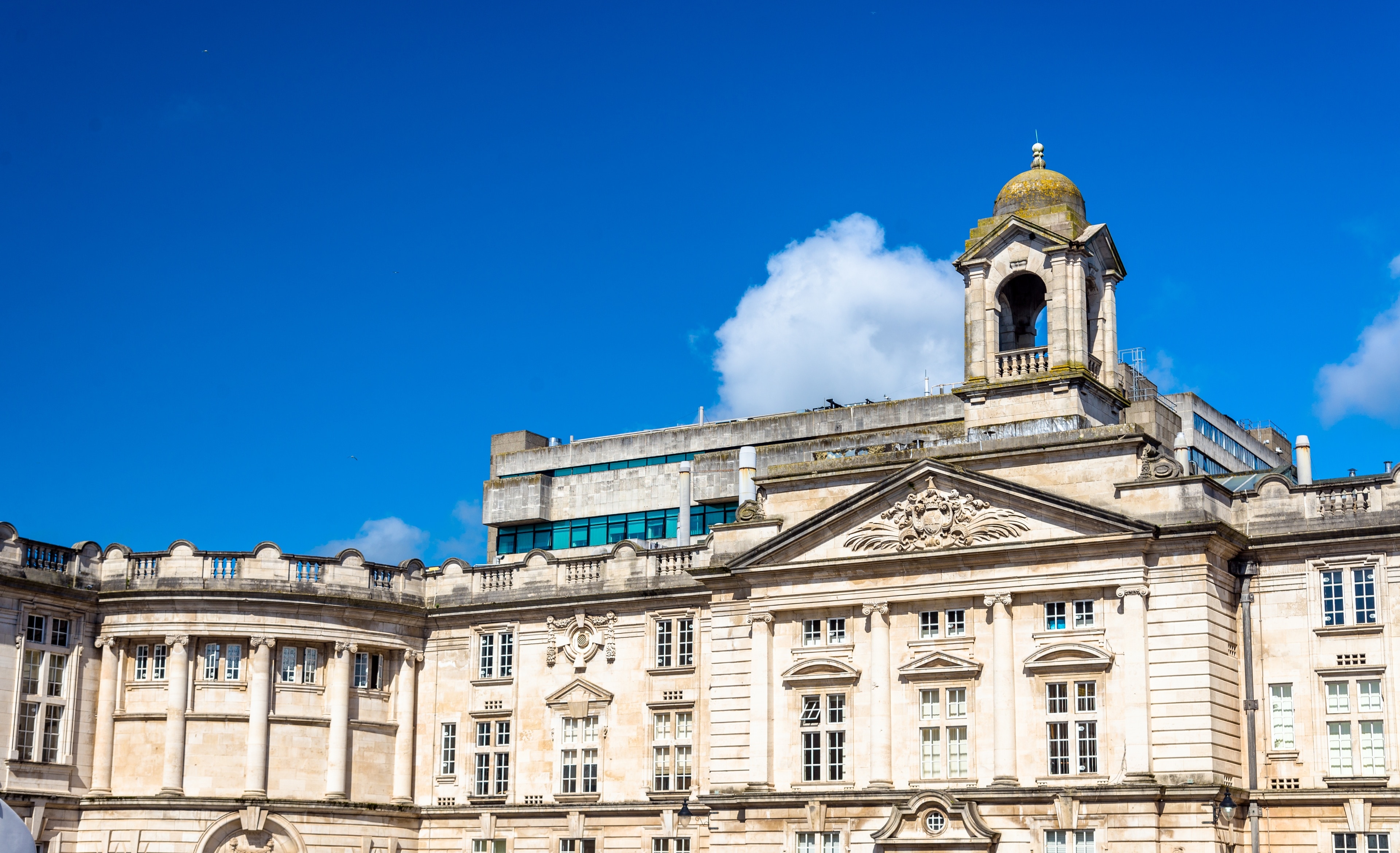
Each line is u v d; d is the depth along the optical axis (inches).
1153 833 2539.4
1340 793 2559.1
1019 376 2918.3
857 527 2837.1
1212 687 2578.7
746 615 2940.5
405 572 3272.6
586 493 4311.0
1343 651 2613.2
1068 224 2950.3
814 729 2819.9
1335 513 2652.6
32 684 3014.3
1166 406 3924.7
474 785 3179.1
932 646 2760.8
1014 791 2630.4
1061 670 2662.4
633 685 3090.6
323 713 3137.3
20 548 3026.6
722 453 4121.6
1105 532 2652.6
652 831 3004.4
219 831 3029.0
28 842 2202.3
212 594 3100.4
